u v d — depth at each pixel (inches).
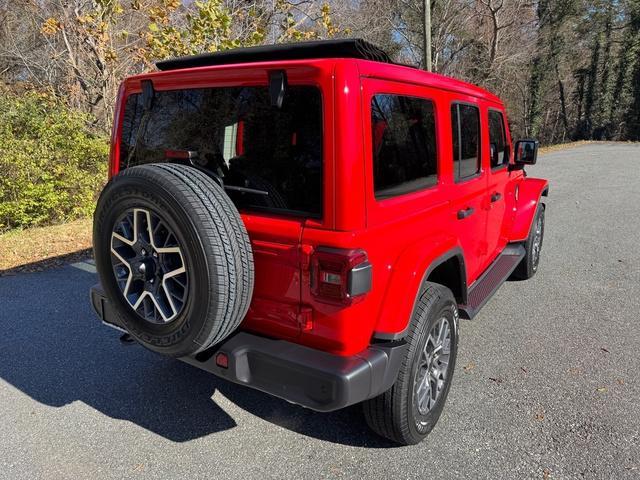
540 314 184.9
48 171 348.5
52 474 106.4
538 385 137.2
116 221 97.1
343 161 85.8
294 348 95.3
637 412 124.6
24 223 330.0
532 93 1585.9
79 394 137.0
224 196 92.0
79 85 510.9
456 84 132.5
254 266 96.6
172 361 155.3
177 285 93.0
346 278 86.7
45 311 193.0
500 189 177.9
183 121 107.9
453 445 113.3
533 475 103.6
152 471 107.2
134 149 120.3
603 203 398.0
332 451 112.7
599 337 165.8
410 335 102.8
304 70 87.7
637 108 1517.0
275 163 93.9
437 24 985.5
